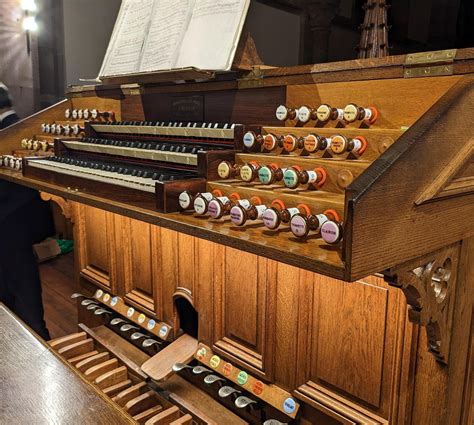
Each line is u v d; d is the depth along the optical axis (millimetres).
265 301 1534
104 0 4191
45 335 2666
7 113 2979
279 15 5152
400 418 1262
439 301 1089
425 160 916
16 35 3762
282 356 1521
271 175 1205
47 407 894
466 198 1077
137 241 2094
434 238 989
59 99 4055
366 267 827
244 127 1435
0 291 2748
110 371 1981
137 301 2125
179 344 1920
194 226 1155
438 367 1182
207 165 1352
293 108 1479
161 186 1281
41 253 3990
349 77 1329
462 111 998
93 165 1786
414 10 4965
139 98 2129
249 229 1116
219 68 1535
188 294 1856
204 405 1754
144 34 1979
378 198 822
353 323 1326
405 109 1224
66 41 3986
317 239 1018
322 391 1426
